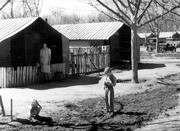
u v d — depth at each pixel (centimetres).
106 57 2717
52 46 2200
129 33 3378
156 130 895
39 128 877
